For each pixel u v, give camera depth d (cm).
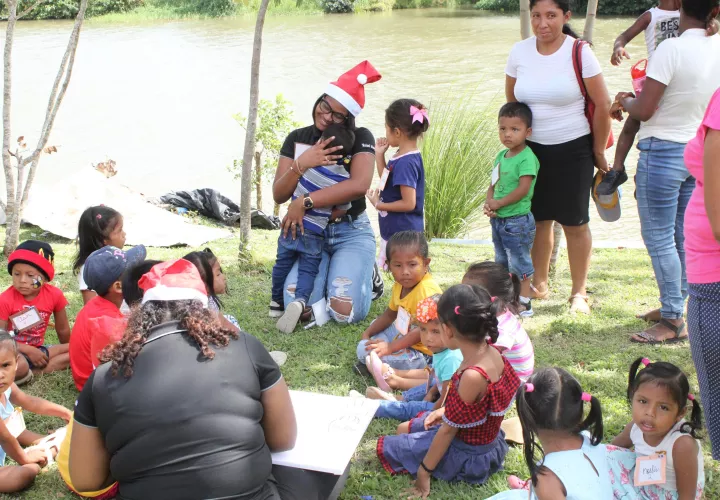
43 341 480
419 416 375
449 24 3102
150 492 263
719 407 295
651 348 475
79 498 338
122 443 266
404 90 1680
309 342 499
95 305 420
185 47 2648
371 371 435
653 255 477
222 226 842
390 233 526
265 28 3169
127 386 268
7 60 634
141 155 1309
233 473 266
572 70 495
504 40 2523
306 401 367
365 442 380
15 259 452
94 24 3516
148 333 279
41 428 399
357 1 3819
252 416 278
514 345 384
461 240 787
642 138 466
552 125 508
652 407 292
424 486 338
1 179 1131
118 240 482
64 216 779
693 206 293
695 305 294
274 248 733
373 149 522
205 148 1344
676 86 442
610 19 2730
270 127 873
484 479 345
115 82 1995
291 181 521
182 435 263
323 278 534
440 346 375
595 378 435
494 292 393
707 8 432
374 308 556
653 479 289
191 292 288
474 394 319
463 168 831
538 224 546
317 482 313
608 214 532
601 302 559
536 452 361
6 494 342
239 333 293
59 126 1536
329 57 2286
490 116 891
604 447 293
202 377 270
